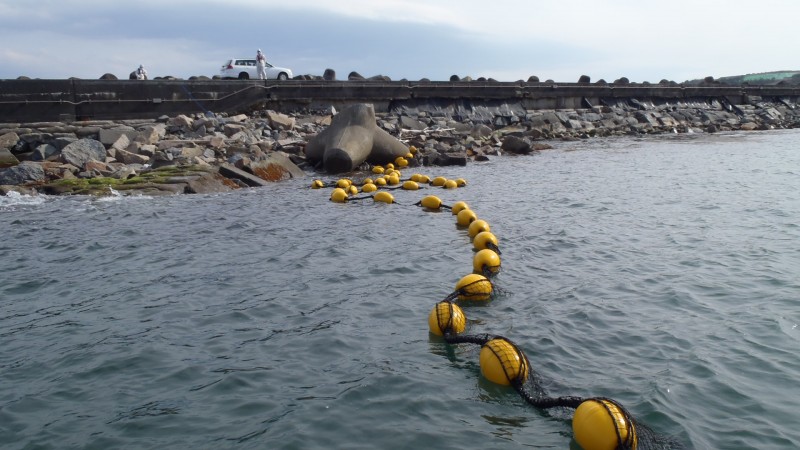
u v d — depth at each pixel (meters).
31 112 26.83
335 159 24.62
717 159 27.64
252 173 22.20
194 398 6.30
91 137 24.42
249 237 13.39
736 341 7.49
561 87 44.78
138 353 7.40
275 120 30.22
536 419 5.86
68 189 19.03
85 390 6.53
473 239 12.99
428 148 29.56
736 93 55.41
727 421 5.74
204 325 8.29
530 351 7.27
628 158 28.80
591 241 12.67
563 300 9.05
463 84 40.09
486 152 30.58
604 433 5.23
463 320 7.88
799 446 5.34
